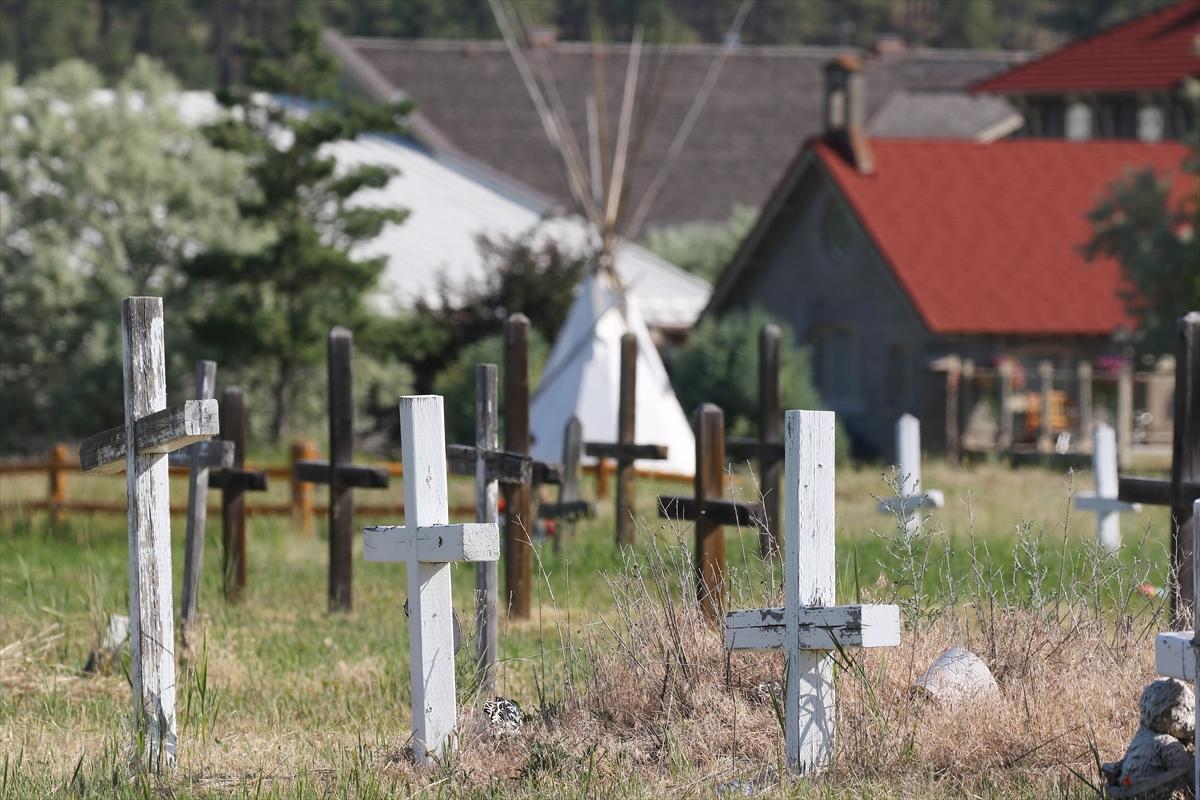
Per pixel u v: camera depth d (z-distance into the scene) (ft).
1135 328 407.64
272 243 408.46
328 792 84.48
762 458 183.73
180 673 123.95
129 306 88.38
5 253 441.27
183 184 444.55
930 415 440.86
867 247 465.06
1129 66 644.27
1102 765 81.71
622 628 104.01
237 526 171.12
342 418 165.58
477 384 132.46
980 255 455.63
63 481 257.55
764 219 485.56
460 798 82.74
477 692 103.50
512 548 154.51
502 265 456.86
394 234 540.52
